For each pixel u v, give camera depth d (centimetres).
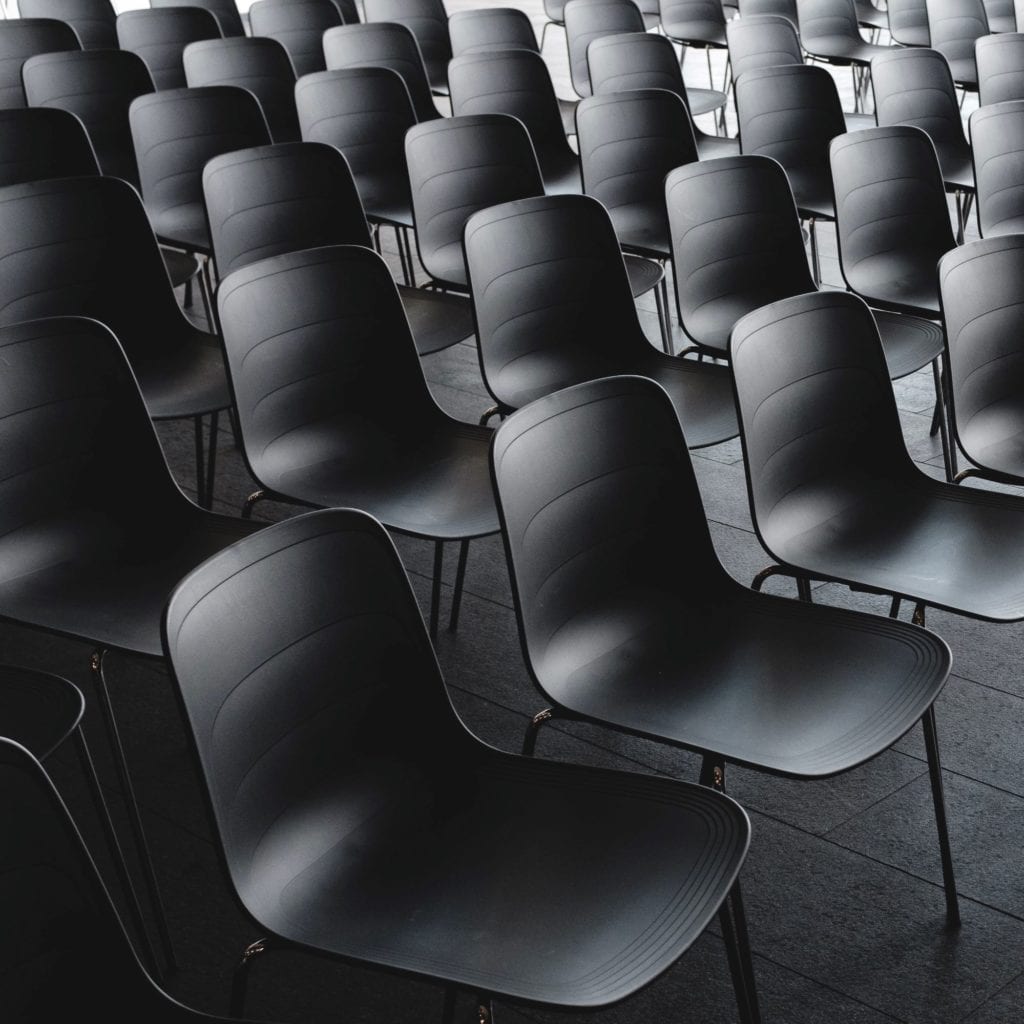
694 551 262
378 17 784
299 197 438
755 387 284
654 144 516
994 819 278
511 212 368
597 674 243
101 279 387
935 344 401
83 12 787
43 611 263
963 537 286
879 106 595
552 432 243
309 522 202
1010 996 233
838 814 280
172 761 303
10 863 153
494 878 193
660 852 194
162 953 246
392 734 212
